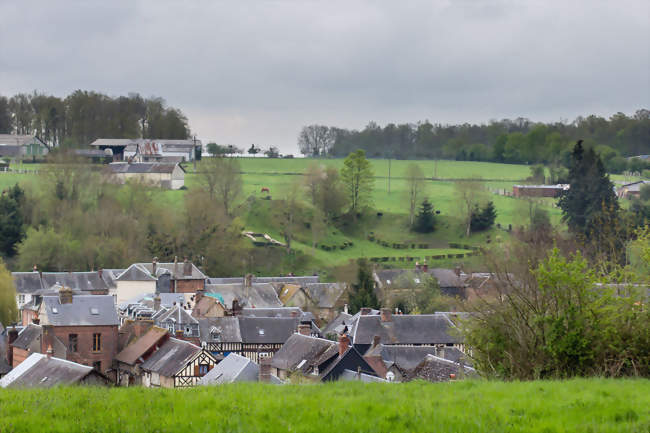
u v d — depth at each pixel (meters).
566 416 43.97
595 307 68.56
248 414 45.09
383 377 150.00
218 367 142.62
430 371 130.88
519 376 70.56
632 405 46.81
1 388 59.91
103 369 172.38
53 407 48.25
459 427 41.19
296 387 57.69
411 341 188.25
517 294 74.06
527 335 71.56
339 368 146.50
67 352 168.38
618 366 68.19
